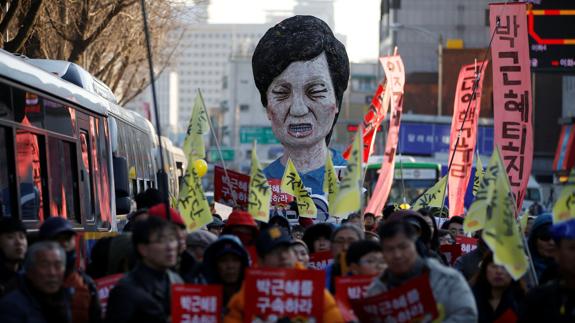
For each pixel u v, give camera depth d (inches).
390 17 5497.1
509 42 1067.3
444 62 4729.3
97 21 2037.4
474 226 679.1
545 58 1843.0
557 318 516.7
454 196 1139.9
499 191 578.9
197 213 722.8
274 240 555.5
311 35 1230.9
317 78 1234.6
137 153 1419.8
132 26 2140.7
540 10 1839.3
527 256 627.8
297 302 531.8
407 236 535.5
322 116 1239.5
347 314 552.7
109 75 2351.1
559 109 4288.9
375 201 1210.6
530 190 3075.8
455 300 533.3
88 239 801.6
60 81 939.3
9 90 760.3
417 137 3198.8
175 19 2326.5
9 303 509.0
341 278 581.0
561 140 3016.7
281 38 1234.6
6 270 589.9
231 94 7357.3
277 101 1242.6
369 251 594.2
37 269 513.7
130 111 1464.1
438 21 5447.8
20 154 780.0
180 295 533.3
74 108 975.0
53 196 869.2
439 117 3211.1
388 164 1221.7
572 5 1839.3
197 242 689.6
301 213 941.2
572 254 511.2
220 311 536.4
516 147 1060.5
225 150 5123.0
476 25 5447.8
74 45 1736.0
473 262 748.6
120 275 597.0
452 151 1131.3
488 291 610.9
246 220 681.6
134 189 1363.2
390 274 549.0
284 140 1243.8
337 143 5182.1
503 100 1064.8
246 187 902.4
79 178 973.8
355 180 651.5
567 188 593.3
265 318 530.9
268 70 1238.3
